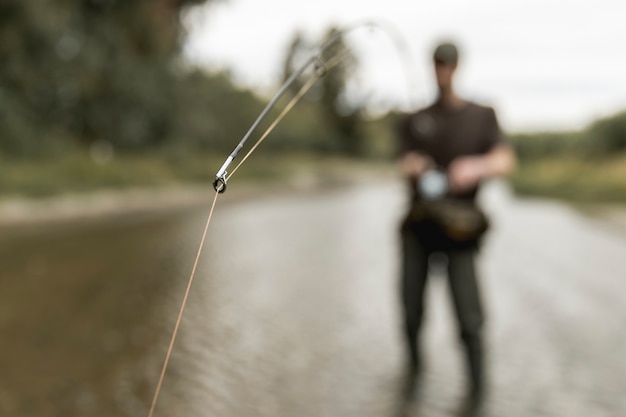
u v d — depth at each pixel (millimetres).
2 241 12828
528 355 5230
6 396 4316
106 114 38781
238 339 5734
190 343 5594
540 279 8867
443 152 4227
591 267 9938
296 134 89875
